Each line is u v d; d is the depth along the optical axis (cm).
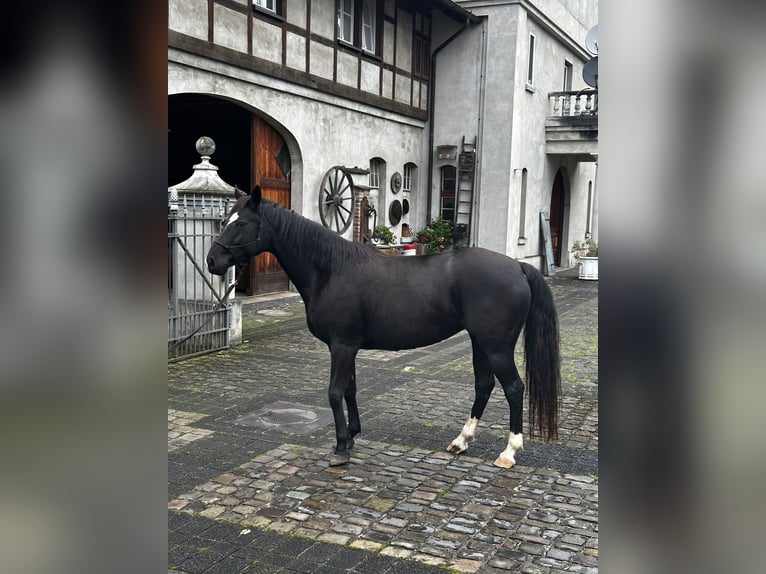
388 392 558
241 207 371
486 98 1556
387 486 354
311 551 281
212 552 280
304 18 1102
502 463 382
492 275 362
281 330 847
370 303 370
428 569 267
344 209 1241
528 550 284
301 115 1123
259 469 377
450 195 1631
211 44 905
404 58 1456
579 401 535
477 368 404
